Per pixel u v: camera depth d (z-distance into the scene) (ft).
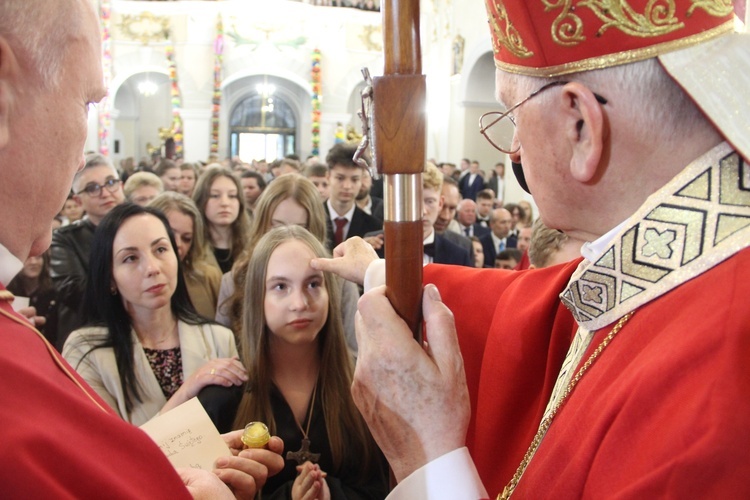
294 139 61.11
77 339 5.23
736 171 2.17
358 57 46.98
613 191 2.43
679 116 2.26
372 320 2.53
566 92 2.40
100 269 5.26
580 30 2.32
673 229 2.27
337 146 10.96
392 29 2.33
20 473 1.58
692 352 1.97
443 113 40.22
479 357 3.69
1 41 1.98
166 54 44.88
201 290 8.04
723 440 1.76
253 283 4.80
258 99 59.72
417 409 2.50
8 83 2.02
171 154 46.14
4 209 2.12
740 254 2.10
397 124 2.40
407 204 2.50
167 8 44.78
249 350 4.74
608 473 2.04
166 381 5.37
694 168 2.24
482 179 32.96
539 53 2.46
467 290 3.92
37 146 2.12
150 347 5.45
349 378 4.86
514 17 2.52
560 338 3.26
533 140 2.57
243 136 60.39
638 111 2.30
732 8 2.43
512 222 15.74
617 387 2.23
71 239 8.98
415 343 2.51
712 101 2.11
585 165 2.39
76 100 2.22
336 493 4.28
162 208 8.03
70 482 1.68
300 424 4.65
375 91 2.38
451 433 2.52
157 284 5.22
